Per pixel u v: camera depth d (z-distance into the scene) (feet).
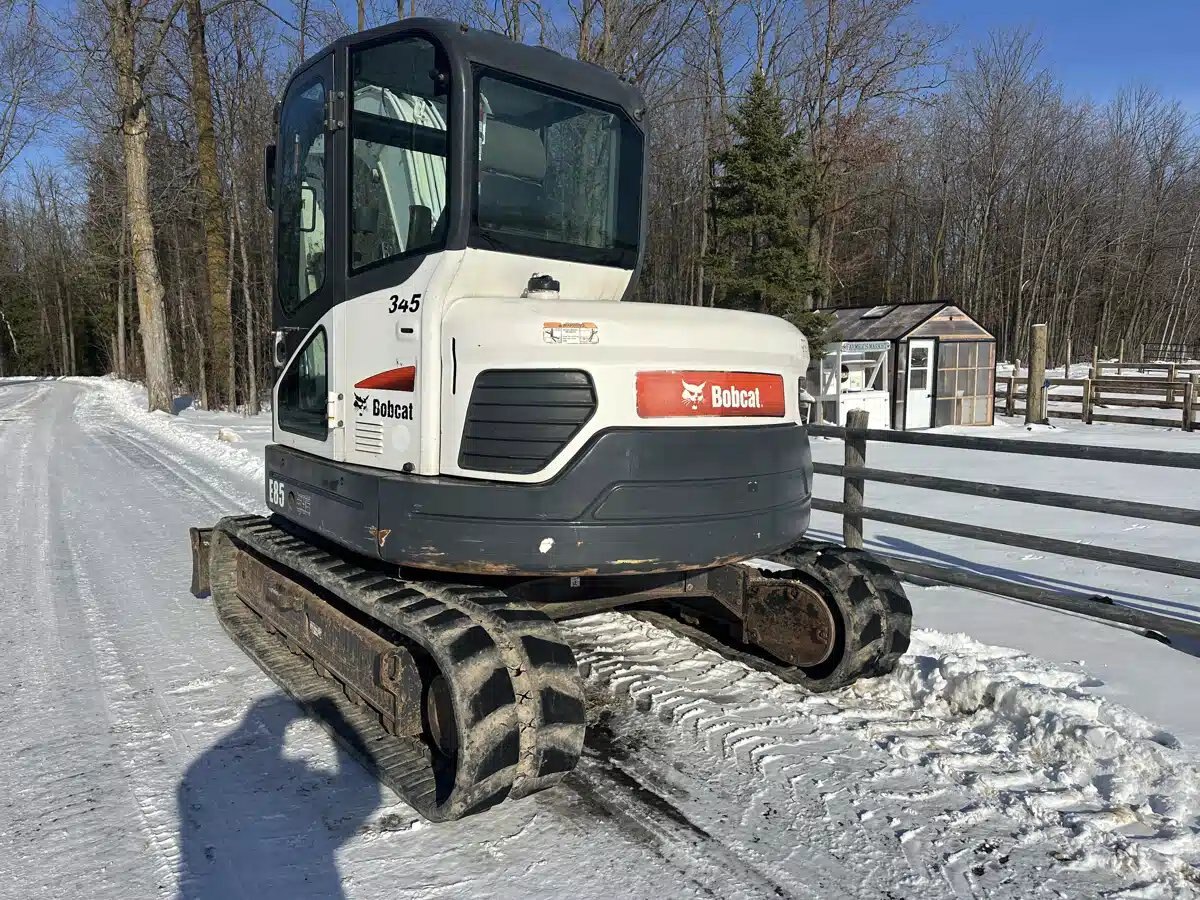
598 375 10.16
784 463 11.65
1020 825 10.18
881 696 13.80
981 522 27.07
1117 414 68.33
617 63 57.62
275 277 15.01
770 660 14.84
